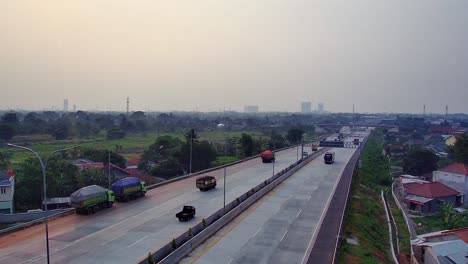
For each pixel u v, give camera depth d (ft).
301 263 113.50
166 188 218.59
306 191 218.38
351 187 239.09
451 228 205.67
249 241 132.57
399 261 151.23
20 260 110.22
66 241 127.03
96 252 117.50
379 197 264.52
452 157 375.66
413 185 280.51
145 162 336.90
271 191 217.97
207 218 149.28
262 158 332.60
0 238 129.29
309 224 153.69
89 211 160.56
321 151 438.81
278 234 140.56
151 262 105.29
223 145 446.19
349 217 173.78
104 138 561.43
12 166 302.86
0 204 203.72
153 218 155.53
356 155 406.21
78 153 363.15
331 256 119.55
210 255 119.24
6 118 627.05
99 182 246.47
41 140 497.05
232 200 187.62
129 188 185.26
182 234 128.06
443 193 254.06
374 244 154.81
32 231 137.39
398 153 500.33
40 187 218.18
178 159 326.85
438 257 136.67
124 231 138.31
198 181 209.97
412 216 233.55
